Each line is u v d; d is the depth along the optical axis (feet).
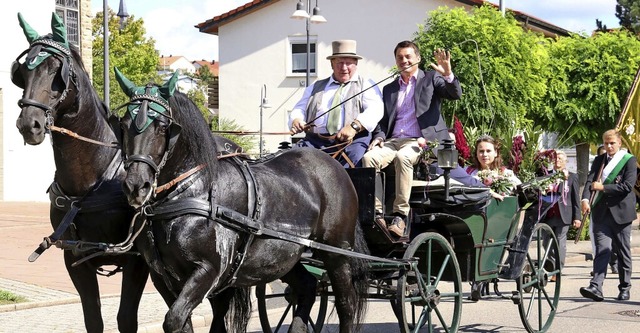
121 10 92.68
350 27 100.58
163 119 17.43
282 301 36.24
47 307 32.27
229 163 19.54
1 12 71.87
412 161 24.57
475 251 25.75
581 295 36.19
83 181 20.13
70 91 19.54
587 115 67.72
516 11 89.61
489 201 25.88
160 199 17.98
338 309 22.49
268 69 104.37
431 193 25.17
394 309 25.38
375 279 24.61
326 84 26.07
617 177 34.40
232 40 105.40
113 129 18.83
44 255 45.52
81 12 78.84
